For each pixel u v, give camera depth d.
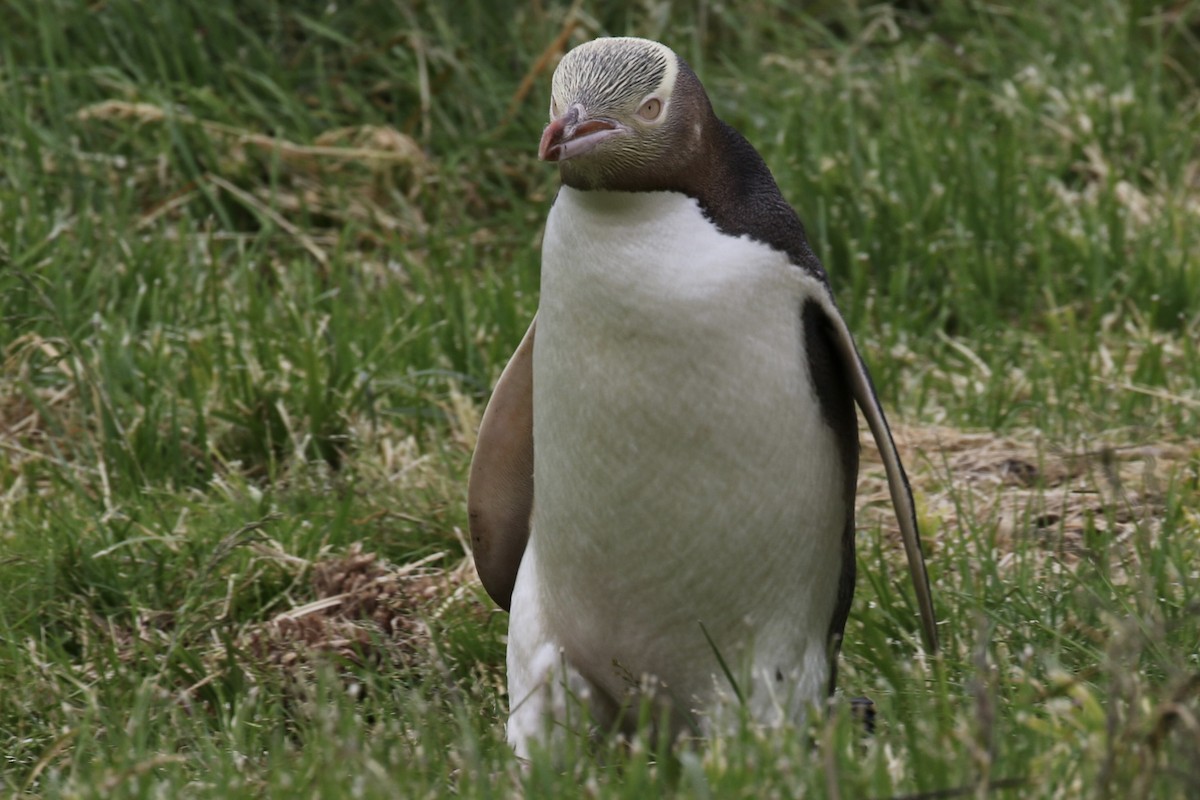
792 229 8.58
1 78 19.72
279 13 21.06
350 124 20.36
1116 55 21.52
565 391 8.52
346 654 10.84
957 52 22.25
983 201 18.20
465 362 15.62
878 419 8.66
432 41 20.97
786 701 9.01
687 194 8.32
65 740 9.11
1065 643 9.95
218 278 16.53
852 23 22.94
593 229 8.31
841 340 8.58
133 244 16.89
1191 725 6.91
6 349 14.99
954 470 13.81
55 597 11.73
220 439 14.31
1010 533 12.37
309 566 11.98
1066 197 18.72
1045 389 15.14
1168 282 16.88
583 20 20.66
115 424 13.77
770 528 8.67
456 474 13.53
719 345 8.23
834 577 9.20
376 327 15.72
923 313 16.84
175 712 9.75
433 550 12.73
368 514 13.02
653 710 9.28
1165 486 12.87
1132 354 16.02
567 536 8.84
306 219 18.45
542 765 7.95
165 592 11.82
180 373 14.97
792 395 8.47
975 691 7.37
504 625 11.39
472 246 18.47
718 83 21.16
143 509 12.79
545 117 20.11
